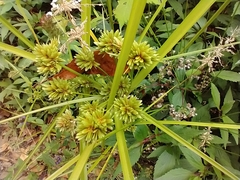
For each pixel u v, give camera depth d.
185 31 0.12
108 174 0.22
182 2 0.23
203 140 0.17
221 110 0.19
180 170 0.18
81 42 0.13
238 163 0.21
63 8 0.12
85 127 0.12
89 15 0.14
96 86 0.14
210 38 0.22
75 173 0.11
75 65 0.13
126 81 0.14
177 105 0.19
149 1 0.18
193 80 0.21
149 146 0.21
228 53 0.20
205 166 0.18
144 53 0.12
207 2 0.11
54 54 0.12
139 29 0.22
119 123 0.14
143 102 0.23
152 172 0.22
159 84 0.20
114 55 0.12
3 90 0.26
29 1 0.27
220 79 0.21
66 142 0.23
